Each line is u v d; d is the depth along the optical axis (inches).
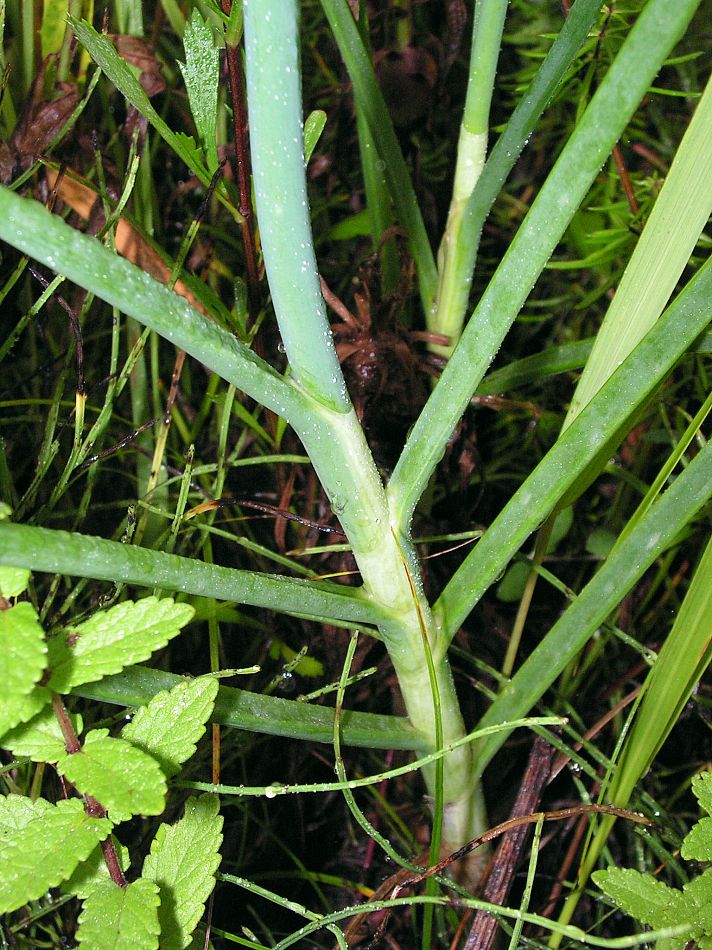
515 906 13.4
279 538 14.2
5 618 6.5
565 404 18.3
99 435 13.0
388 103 15.6
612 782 10.6
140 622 7.4
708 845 8.6
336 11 11.1
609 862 12.9
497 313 7.7
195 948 9.9
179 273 11.8
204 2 10.8
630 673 14.5
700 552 15.9
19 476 14.2
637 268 9.0
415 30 17.0
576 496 11.2
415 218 12.6
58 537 6.5
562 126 20.2
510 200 20.3
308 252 6.8
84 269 5.9
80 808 7.4
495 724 10.3
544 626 16.2
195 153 10.8
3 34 13.2
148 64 13.8
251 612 15.0
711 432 15.5
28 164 13.1
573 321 19.7
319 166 17.7
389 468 13.7
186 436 14.9
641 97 6.7
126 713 10.4
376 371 13.0
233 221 17.4
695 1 6.3
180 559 7.2
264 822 14.0
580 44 9.4
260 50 5.9
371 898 11.3
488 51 10.8
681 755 15.4
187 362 15.8
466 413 14.0
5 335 15.0
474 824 11.0
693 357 14.3
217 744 10.5
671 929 8.2
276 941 13.2
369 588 8.8
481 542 9.3
